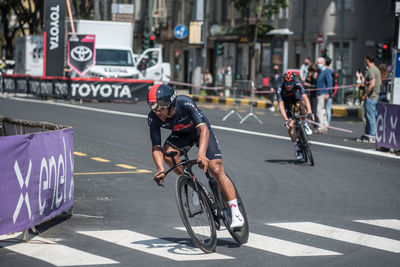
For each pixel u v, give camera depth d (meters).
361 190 15.77
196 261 9.79
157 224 12.16
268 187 15.89
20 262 9.67
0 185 10.08
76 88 43.53
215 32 63.38
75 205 13.66
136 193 14.98
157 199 14.40
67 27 47.78
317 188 15.88
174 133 10.65
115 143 23.14
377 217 12.93
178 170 10.73
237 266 9.56
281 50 59.31
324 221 12.51
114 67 46.56
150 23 68.94
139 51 98.31
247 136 26.33
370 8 62.62
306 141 19.33
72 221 12.28
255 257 10.04
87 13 79.38
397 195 15.27
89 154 20.58
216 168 10.59
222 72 67.00
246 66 70.25
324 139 26.45
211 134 10.57
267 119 35.50
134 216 12.78
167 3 92.88
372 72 25.69
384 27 63.06
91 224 12.06
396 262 9.88
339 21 63.31
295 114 19.81
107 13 106.56
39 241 10.84
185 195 10.09
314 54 66.56
